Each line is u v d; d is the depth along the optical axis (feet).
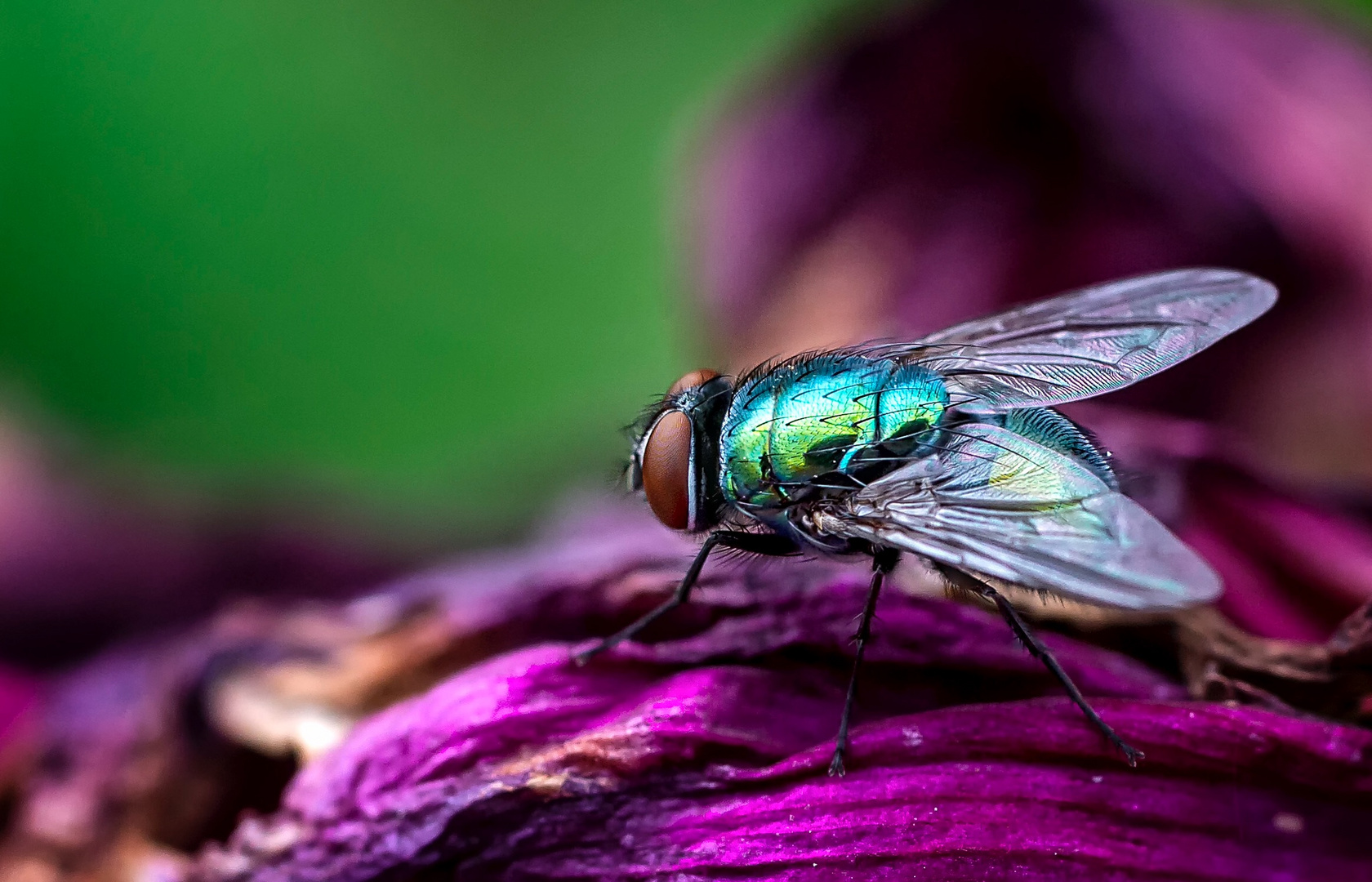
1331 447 0.26
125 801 0.24
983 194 0.27
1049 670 0.21
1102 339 0.23
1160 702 0.21
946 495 0.22
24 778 0.24
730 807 0.21
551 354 0.30
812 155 0.28
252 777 0.23
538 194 0.30
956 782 0.21
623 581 0.22
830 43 0.27
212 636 0.24
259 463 0.29
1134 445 0.23
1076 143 0.27
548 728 0.22
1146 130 0.27
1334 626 0.23
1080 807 0.21
